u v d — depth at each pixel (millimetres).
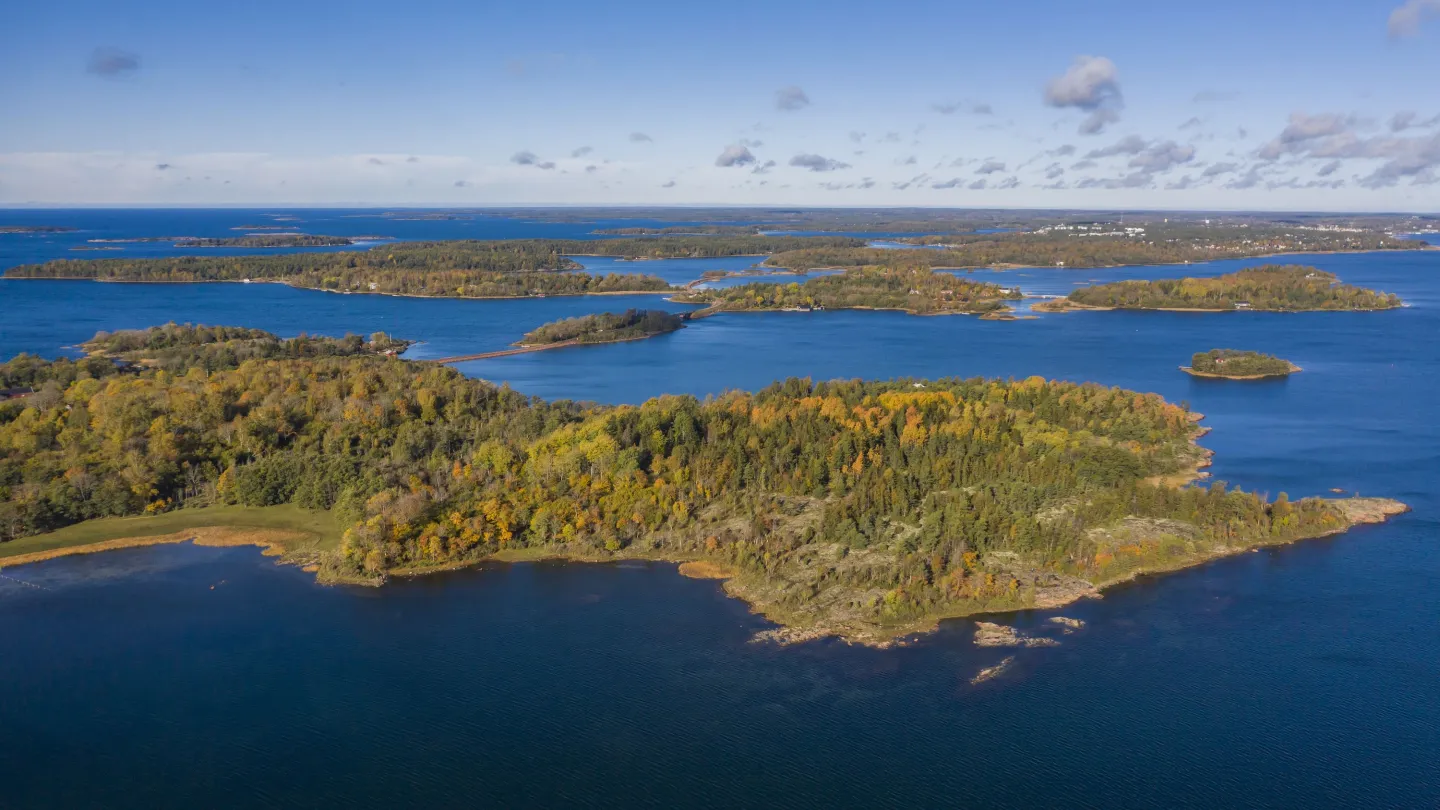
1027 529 158125
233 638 134250
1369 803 100750
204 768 107125
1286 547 164125
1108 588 147750
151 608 142750
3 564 157125
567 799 101688
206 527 172125
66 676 124750
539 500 169000
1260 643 131625
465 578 152875
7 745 111125
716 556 158375
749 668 125250
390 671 125812
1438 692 120000
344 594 147250
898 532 164500
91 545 164375
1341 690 120312
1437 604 143125
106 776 105750
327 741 111750
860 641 131375
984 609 140000
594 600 144625
